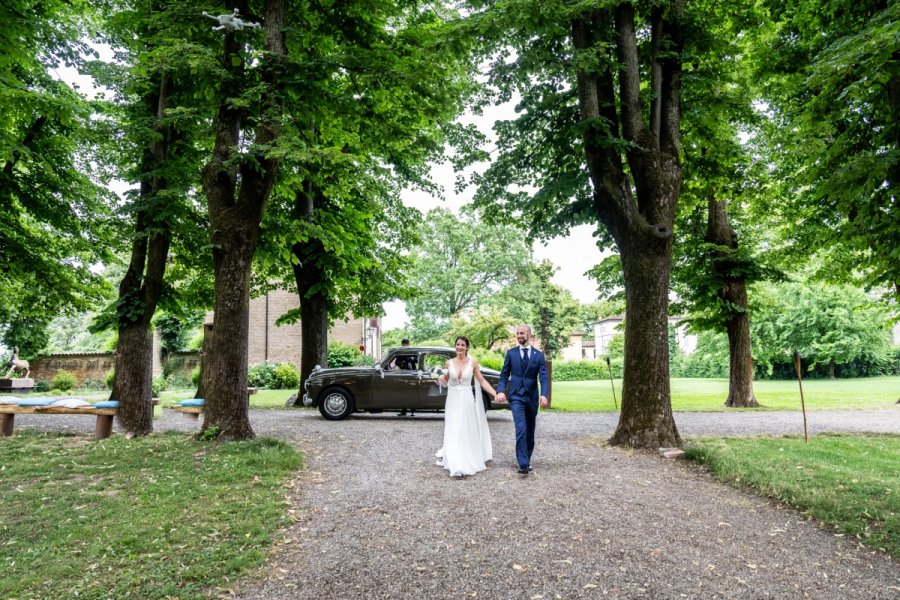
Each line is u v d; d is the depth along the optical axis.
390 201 18.81
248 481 6.32
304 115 9.91
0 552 4.38
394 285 19.70
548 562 4.20
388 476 6.72
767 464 7.24
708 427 12.10
